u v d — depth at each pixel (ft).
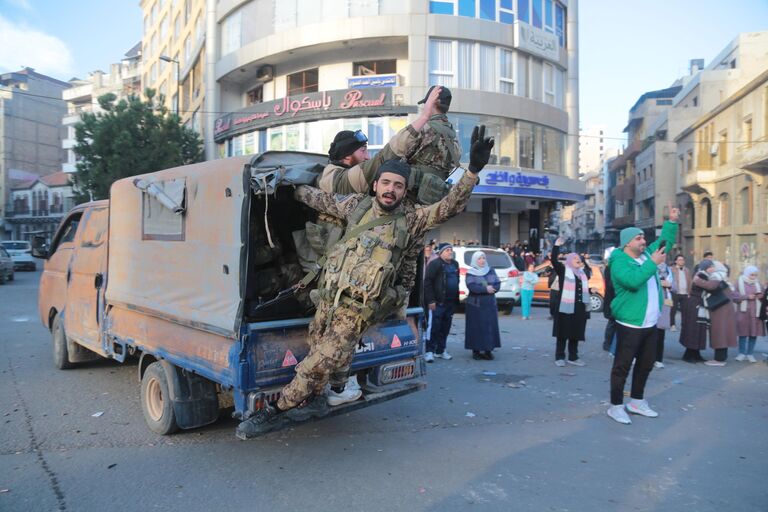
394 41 76.95
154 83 147.02
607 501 12.44
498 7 78.23
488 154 10.44
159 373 15.71
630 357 18.24
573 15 90.38
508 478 13.58
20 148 196.85
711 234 97.40
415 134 12.37
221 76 91.35
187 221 14.69
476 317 27.76
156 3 144.46
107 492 12.38
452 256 28.71
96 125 86.79
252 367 12.69
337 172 13.17
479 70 76.64
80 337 21.20
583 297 26.99
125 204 18.03
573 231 318.24
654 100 167.84
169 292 15.33
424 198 12.25
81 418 17.48
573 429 17.51
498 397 21.16
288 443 15.67
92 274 20.30
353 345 11.85
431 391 21.98
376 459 14.62
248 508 11.74
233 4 87.40
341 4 76.59
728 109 90.48
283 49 79.71
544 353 30.48
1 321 38.55
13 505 11.69
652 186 138.92
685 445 16.15
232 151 89.20
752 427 17.84
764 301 29.04
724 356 28.12
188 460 14.28
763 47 114.93
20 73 201.05
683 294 34.12
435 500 12.28
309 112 77.77
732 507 12.25
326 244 13.19
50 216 178.60
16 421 17.12
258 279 13.93
